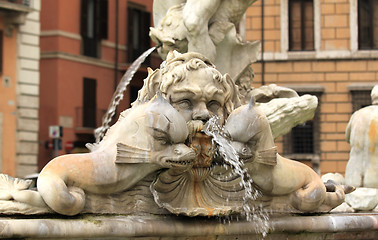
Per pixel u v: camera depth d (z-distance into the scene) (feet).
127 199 16.05
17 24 113.70
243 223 16.99
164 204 15.98
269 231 17.35
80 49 132.36
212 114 16.57
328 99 118.32
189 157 15.66
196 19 22.18
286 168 17.53
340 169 113.91
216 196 16.70
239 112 16.52
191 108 16.51
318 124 115.24
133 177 15.89
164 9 23.91
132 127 15.90
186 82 16.46
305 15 119.96
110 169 15.71
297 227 17.69
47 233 14.75
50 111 128.47
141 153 15.72
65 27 130.11
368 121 23.35
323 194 18.03
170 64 16.88
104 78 135.74
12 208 14.94
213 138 16.34
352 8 119.34
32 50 115.96
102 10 135.23
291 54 119.03
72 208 15.16
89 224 15.23
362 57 118.93
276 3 119.55
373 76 118.93
